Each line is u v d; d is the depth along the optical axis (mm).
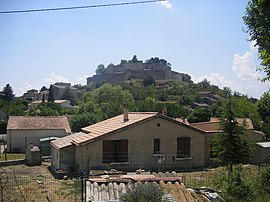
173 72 154750
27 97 141875
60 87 134125
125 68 163750
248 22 9406
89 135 25812
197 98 93750
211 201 12883
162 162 25969
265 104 48094
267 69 6672
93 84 156500
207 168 26516
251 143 24844
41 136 41000
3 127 51344
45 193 17344
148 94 90312
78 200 15633
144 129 25641
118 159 24828
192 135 27250
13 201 12289
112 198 11555
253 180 12875
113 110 53656
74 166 24406
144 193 9852
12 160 30359
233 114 22875
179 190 12328
